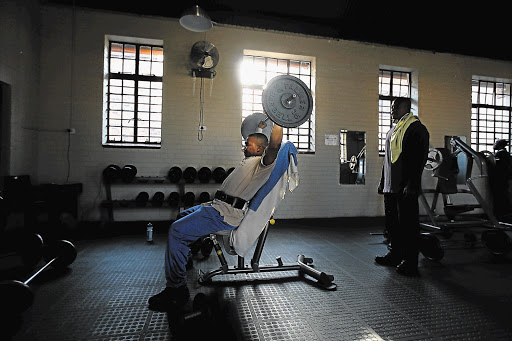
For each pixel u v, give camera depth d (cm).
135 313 192
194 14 362
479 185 647
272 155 197
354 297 225
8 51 396
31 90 451
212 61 491
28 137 446
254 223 207
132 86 525
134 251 348
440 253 311
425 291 238
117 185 497
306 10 529
